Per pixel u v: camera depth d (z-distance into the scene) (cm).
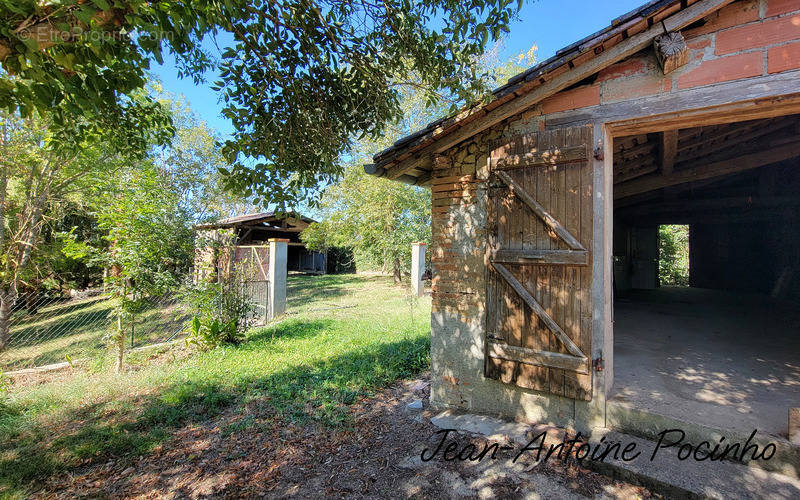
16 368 586
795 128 467
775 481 233
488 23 275
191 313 643
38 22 145
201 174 1698
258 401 409
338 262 2439
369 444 321
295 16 303
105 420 372
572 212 309
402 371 501
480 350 365
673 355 445
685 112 276
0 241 735
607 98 302
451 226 385
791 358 428
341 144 378
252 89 318
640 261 1148
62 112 221
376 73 343
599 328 301
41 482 272
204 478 278
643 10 259
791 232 824
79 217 1115
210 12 207
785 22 245
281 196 365
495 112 331
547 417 330
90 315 985
